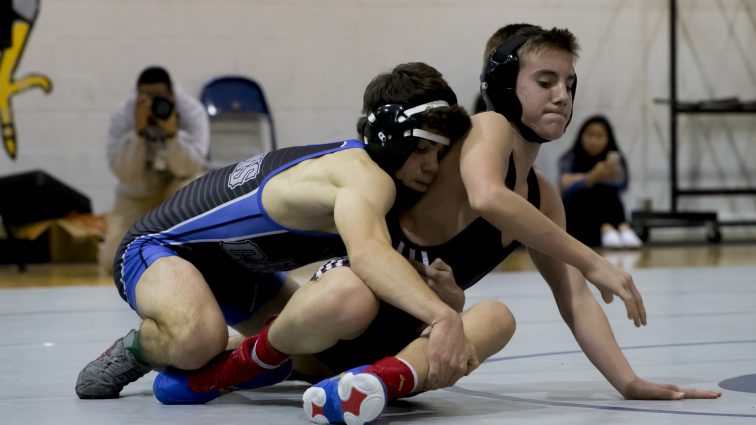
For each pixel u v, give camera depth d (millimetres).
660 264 15391
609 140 18984
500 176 4703
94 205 18062
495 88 5039
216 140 18266
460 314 4930
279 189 5070
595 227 18781
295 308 4738
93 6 18000
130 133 14641
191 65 18531
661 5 20766
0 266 16375
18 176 16578
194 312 5145
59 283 13406
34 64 17766
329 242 5195
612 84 20656
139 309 5438
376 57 19422
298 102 19078
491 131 4832
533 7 20078
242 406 5207
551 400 5227
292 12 18953
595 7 20453
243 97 18344
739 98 21266
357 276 4680
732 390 5449
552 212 5398
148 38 18297
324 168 4840
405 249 4980
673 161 20312
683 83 21062
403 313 4969
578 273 5352
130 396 5594
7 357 7148
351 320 4637
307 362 5625
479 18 19781
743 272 13852
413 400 5277
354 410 4281
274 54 18922
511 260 17031
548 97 4934
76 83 17969
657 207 21047
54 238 16734
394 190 4742
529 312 9664
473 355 4496
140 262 5543
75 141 17984
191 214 5551
